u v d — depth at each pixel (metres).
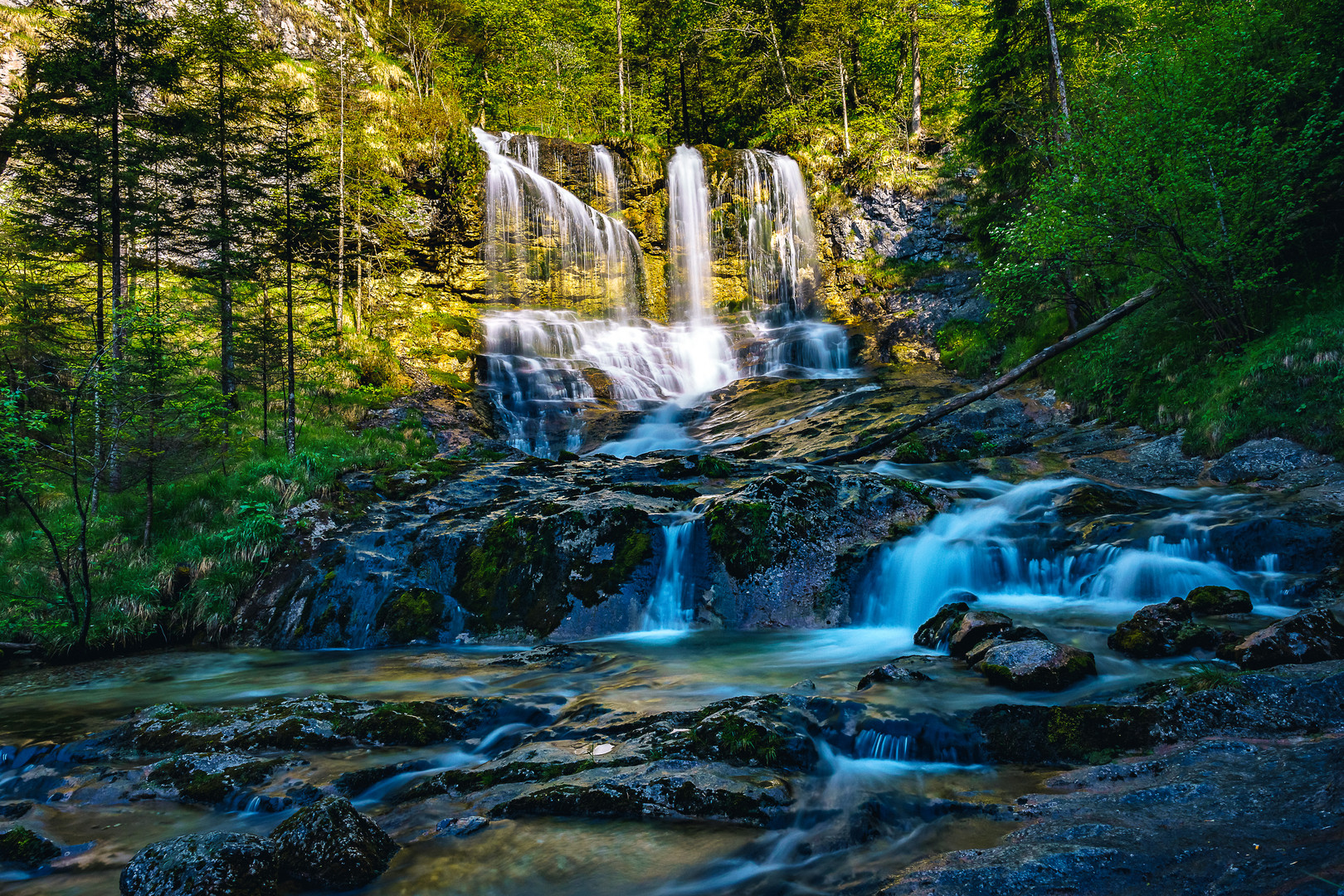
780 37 42.12
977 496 12.38
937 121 36.88
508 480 14.88
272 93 18.34
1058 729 4.65
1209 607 7.29
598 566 10.88
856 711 5.16
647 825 4.11
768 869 3.56
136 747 6.11
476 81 43.94
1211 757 4.05
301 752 5.65
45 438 13.98
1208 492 11.07
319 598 11.48
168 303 19.66
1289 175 11.99
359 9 38.59
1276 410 11.74
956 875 3.09
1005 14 21.03
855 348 27.03
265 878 3.66
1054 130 18.52
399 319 25.14
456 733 6.04
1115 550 9.03
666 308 32.44
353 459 16.34
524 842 4.00
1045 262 16.16
